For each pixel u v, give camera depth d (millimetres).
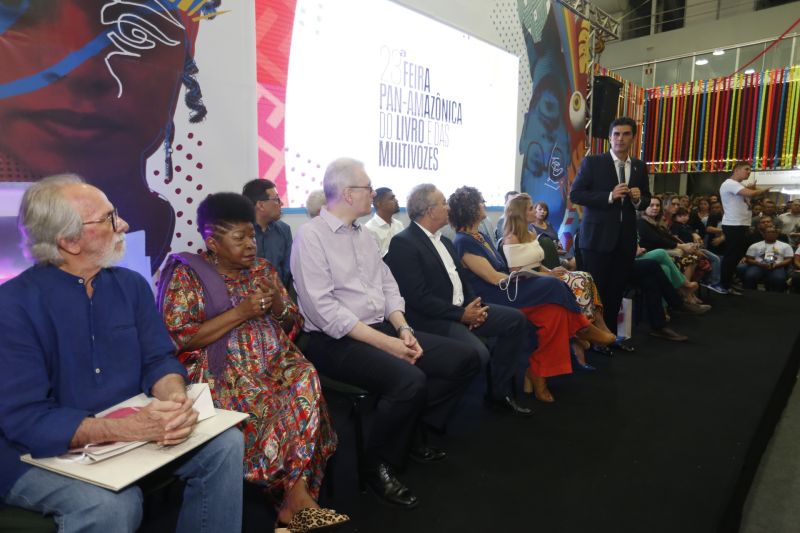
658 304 3781
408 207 2334
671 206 5539
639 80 9891
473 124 4309
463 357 1882
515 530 1520
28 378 1051
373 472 1716
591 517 1579
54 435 1022
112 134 1990
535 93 5117
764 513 1826
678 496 1696
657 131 9133
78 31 1861
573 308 2455
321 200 2736
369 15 3191
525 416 2363
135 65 2039
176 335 1475
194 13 2221
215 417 1229
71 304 1160
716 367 3107
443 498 1695
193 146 2279
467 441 2121
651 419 2340
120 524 1025
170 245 2227
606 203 3211
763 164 8156
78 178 1211
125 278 1306
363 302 1896
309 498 1456
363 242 1970
